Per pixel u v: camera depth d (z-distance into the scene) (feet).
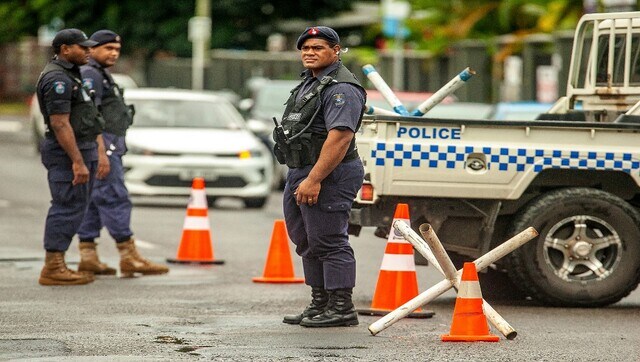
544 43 189.47
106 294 66.13
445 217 63.57
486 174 62.49
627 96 69.87
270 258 71.97
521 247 63.36
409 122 62.28
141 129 118.93
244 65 285.64
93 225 74.38
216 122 122.01
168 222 104.83
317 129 54.75
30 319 57.36
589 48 71.72
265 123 146.72
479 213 63.62
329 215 54.90
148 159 114.73
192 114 121.90
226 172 116.57
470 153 62.44
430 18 217.56
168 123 120.67
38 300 63.62
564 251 63.72
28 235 94.07
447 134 62.44
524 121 62.69
